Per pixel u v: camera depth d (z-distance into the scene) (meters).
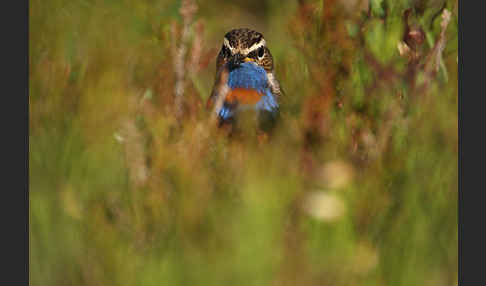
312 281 9.02
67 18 14.55
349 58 11.73
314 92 11.75
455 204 9.88
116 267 9.45
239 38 13.20
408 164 10.39
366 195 10.13
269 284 8.88
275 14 15.52
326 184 10.29
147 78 13.01
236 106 12.89
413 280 9.30
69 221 10.15
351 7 12.16
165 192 10.26
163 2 14.12
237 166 10.75
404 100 11.27
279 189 9.78
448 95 11.15
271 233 9.05
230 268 8.88
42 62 12.86
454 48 11.73
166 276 9.02
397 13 11.68
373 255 9.36
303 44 12.12
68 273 9.66
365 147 11.12
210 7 17.36
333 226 9.53
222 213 9.65
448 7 11.59
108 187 10.71
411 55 11.50
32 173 10.90
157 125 11.13
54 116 11.90
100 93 12.40
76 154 11.18
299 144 11.29
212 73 14.91
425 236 9.57
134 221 9.95
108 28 14.41
